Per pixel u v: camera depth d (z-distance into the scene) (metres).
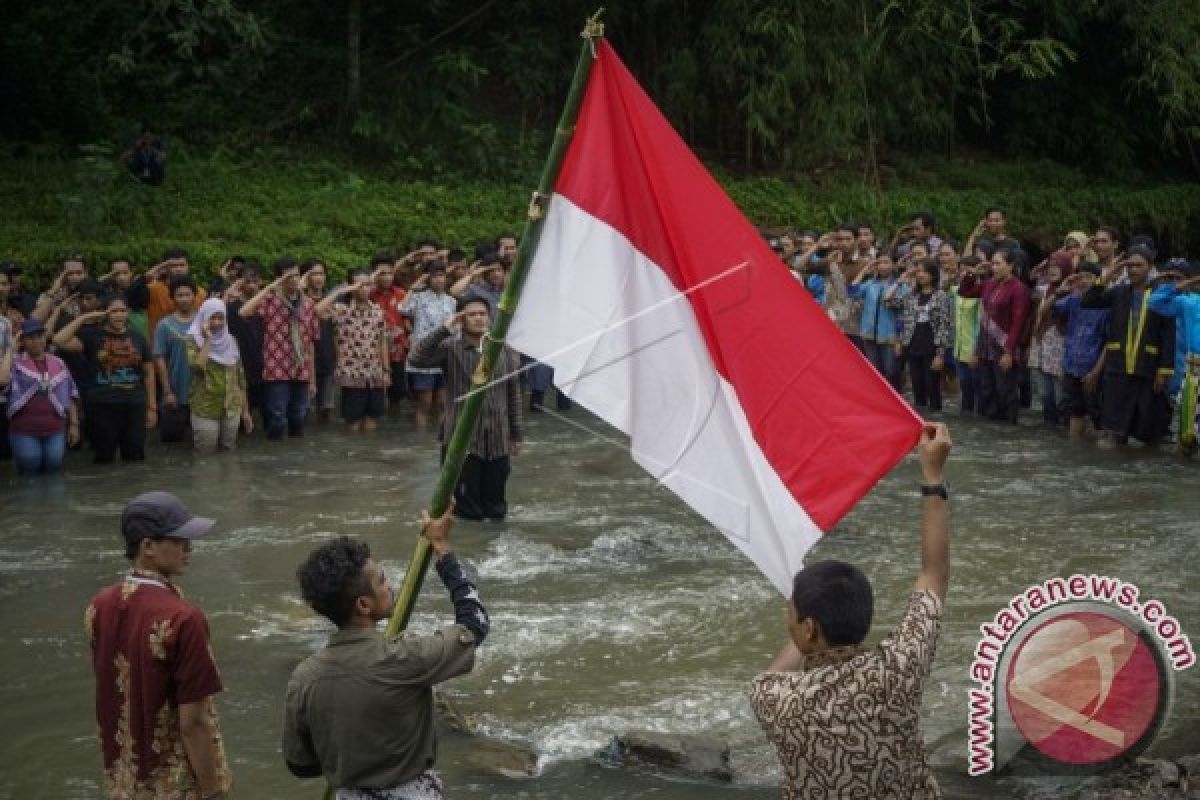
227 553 10.40
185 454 14.29
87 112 22.20
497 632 8.63
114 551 10.51
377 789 4.28
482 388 4.97
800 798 3.78
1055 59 24.70
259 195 21.30
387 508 11.85
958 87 26.34
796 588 3.88
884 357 17.80
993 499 12.08
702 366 4.98
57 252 17.17
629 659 8.17
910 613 3.90
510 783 6.43
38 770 6.70
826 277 18.08
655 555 10.41
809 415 4.78
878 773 3.71
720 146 26.23
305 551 10.45
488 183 23.66
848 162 26.50
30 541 10.80
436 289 16.09
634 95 5.13
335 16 25.17
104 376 13.58
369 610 4.37
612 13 25.23
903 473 13.51
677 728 7.14
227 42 23.06
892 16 25.34
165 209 20.19
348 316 15.66
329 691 4.28
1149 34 25.67
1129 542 10.51
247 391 15.33
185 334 14.45
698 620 8.89
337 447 14.73
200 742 4.73
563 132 5.14
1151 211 26.52
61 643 8.49
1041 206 25.80
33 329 13.11
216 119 23.64
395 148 23.59
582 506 12.03
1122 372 14.07
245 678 7.86
